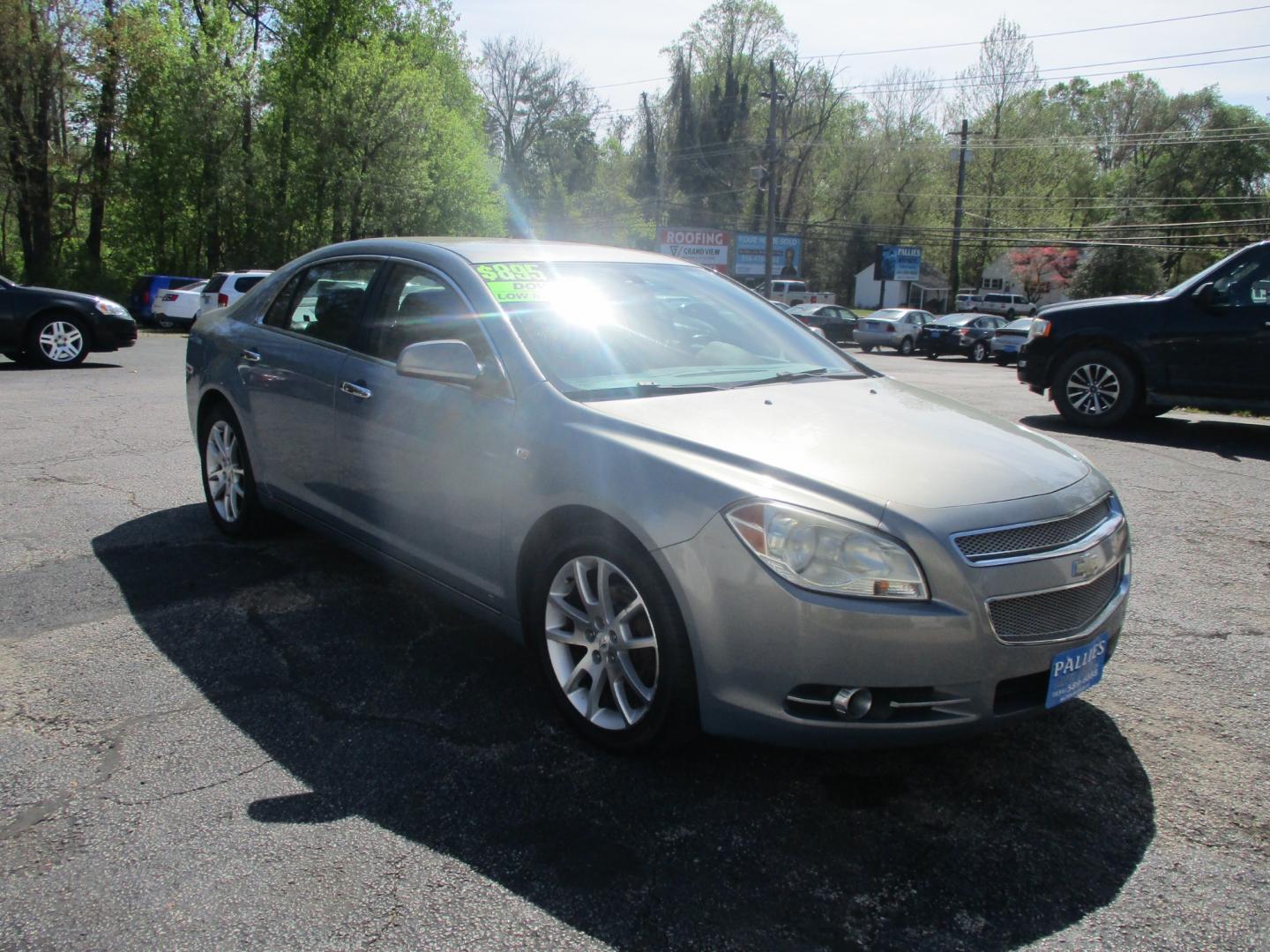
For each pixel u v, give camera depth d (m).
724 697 2.61
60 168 31.41
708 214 59.53
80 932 2.12
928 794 2.78
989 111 52.62
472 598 3.40
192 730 3.04
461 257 3.70
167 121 31.97
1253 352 8.28
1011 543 2.58
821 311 35.66
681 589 2.61
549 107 64.38
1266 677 3.61
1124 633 4.04
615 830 2.55
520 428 3.12
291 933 2.13
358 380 3.82
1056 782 2.86
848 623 2.44
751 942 2.14
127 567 4.55
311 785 2.74
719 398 3.22
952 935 2.18
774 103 36.88
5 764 2.81
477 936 2.13
